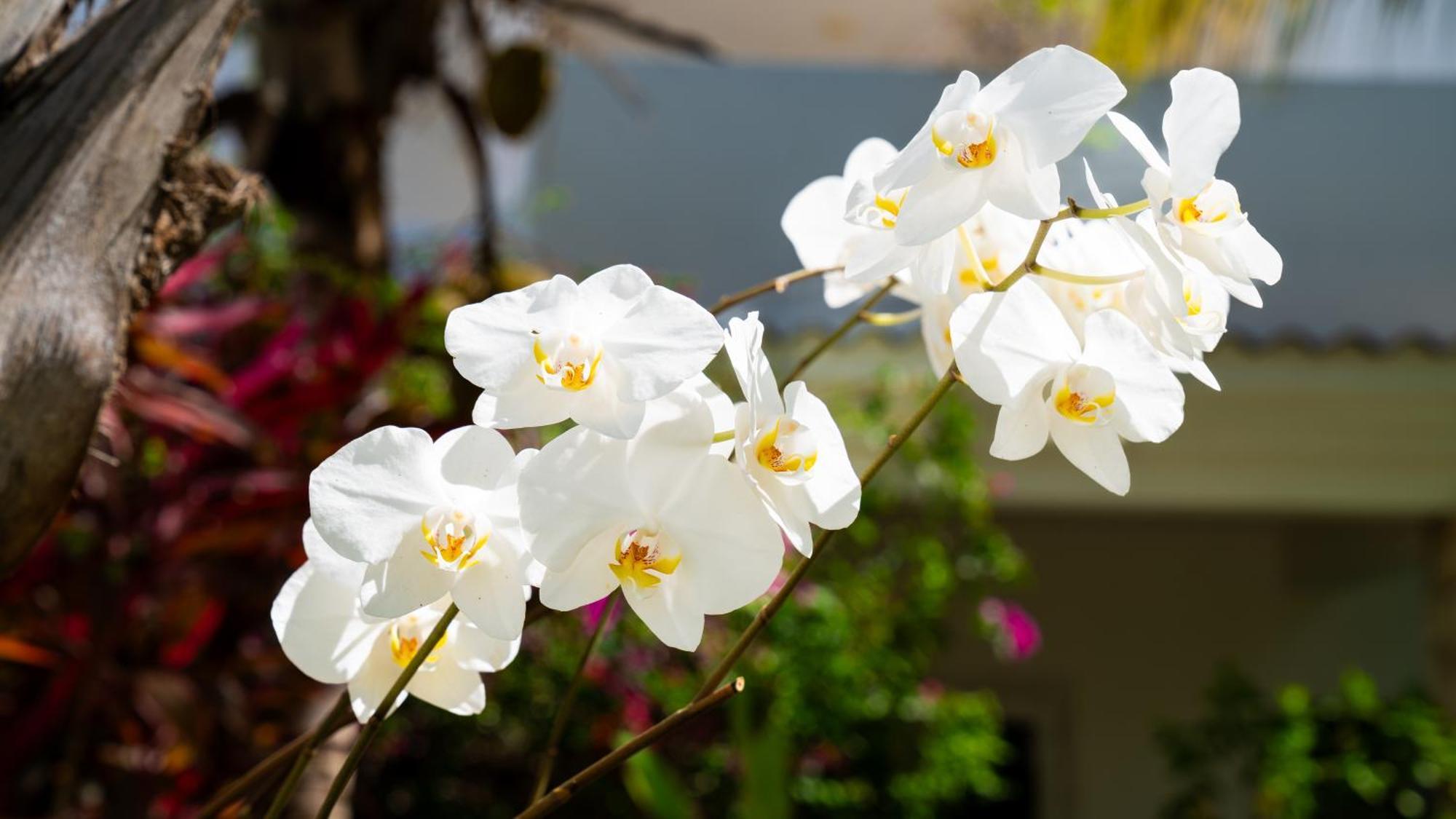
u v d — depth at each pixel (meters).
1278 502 4.27
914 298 0.78
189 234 0.79
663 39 3.22
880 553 3.86
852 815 3.40
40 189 0.71
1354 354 4.01
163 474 1.97
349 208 2.74
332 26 2.79
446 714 2.97
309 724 1.93
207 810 0.70
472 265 2.83
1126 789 5.37
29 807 1.91
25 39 0.75
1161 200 0.59
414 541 0.58
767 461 0.58
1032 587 5.52
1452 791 4.17
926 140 0.59
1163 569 5.58
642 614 0.59
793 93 5.52
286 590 0.64
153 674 1.89
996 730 3.86
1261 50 3.32
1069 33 4.83
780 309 4.54
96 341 0.69
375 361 2.25
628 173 5.28
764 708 3.12
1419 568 4.98
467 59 3.37
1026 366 0.63
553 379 0.56
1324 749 4.26
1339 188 5.24
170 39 0.78
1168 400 0.62
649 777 1.83
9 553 0.67
